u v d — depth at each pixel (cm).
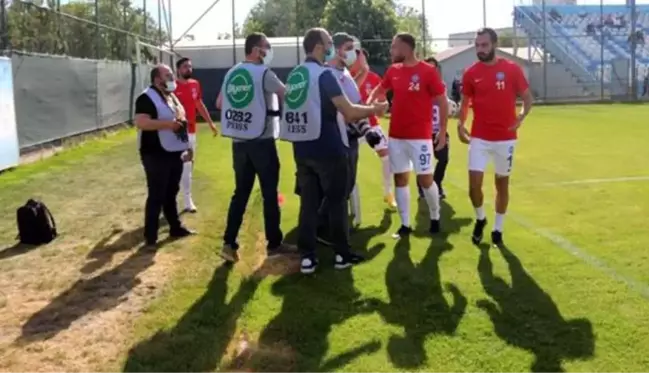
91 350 429
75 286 561
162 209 757
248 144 593
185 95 835
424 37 3531
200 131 2231
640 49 3916
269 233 634
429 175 688
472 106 643
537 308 476
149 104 664
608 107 2989
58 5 1875
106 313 496
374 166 1248
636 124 2033
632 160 1232
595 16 4034
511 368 385
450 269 574
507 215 789
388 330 444
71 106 1744
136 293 541
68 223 809
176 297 521
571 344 414
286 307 493
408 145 680
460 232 708
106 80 2077
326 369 389
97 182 1141
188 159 845
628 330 432
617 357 395
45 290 553
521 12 4006
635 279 535
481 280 542
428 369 386
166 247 680
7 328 470
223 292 531
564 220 754
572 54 3869
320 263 604
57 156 1522
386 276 559
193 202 917
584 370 380
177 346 427
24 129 1437
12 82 1319
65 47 1892
